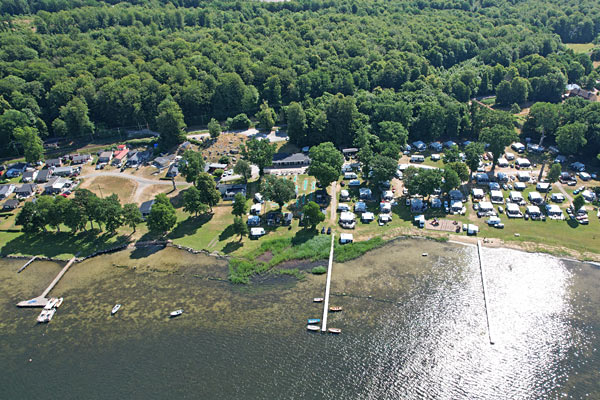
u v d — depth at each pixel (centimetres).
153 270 15712
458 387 11144
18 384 11694
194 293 14538
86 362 12200
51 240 17500
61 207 17012
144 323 13412
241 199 17425
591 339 12294
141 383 11462
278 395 10981
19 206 19825
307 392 11038
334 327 12888
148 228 17888
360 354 12031
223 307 13862
